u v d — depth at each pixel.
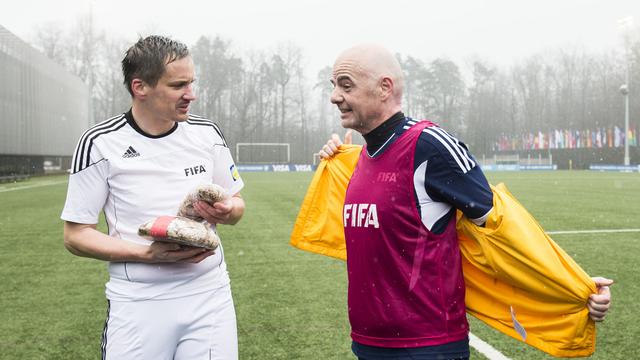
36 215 10.94
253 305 4.43
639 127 49.50
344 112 1.89
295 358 3.31
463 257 2.00
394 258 1.81
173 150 1.97
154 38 1.87
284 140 58.25
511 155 55.69
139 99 1.89
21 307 4.47
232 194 2.18
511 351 3.38
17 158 30.86
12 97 26.84
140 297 1.90
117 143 1.92
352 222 1.92
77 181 1.90
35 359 3.35
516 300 1.92
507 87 63.06
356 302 1.92
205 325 1.95
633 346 3.40
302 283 5.16
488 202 1.80
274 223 9.55
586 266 5.72
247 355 3.36
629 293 4.62
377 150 1.87
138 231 1.77
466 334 1.88
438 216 1.82
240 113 56.34
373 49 1.85
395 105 1.88
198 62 56.16
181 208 1.85
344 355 3.35
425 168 1.78
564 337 1.86
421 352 1.79
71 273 5.73
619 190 17.12
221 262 2.07
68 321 4.09
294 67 59.59
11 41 26.94
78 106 42.34
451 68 62.81
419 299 1.79
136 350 1.90
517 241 1.78
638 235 7.78
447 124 62.72
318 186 2.48
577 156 49.09
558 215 10.27
